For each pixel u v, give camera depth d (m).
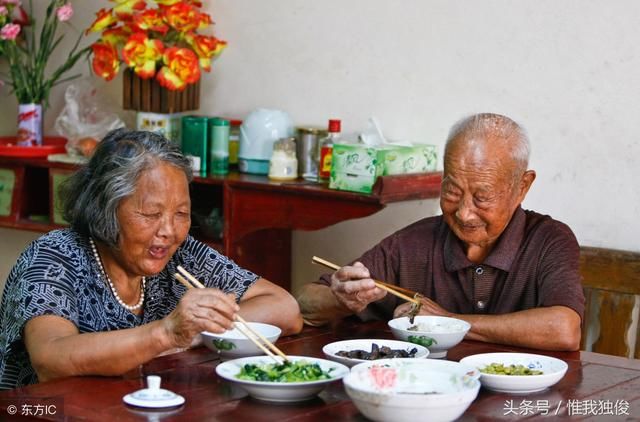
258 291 2.49
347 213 3.14
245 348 2.12
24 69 3.91
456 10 3.33
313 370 1.89
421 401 1.61
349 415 1.76
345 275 2.44
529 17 3.20
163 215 2.12
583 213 3.18
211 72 3.88
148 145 2.12
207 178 3.42
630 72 3.06
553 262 2.53
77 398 1.83
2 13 3.87
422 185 3.23
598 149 3.13
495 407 1.85
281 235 3.69
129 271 2.24
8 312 2.15
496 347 2.38
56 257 2.17
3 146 3.84
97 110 3.93
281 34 3.70
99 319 2.22
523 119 3.25
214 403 1.82
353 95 3.57
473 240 2.48
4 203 3.88
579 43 3.13
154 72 3.50
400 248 2.72
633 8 3.03
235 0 3.79
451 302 2.66
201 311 1.89
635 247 3.10
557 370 2.04
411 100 3.45
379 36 3.49
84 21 4.13
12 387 2.21
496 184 2.38
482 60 3.30
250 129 3.54
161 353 2.10
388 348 2.15
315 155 3.49
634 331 3.07
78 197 2.16
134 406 1.78
